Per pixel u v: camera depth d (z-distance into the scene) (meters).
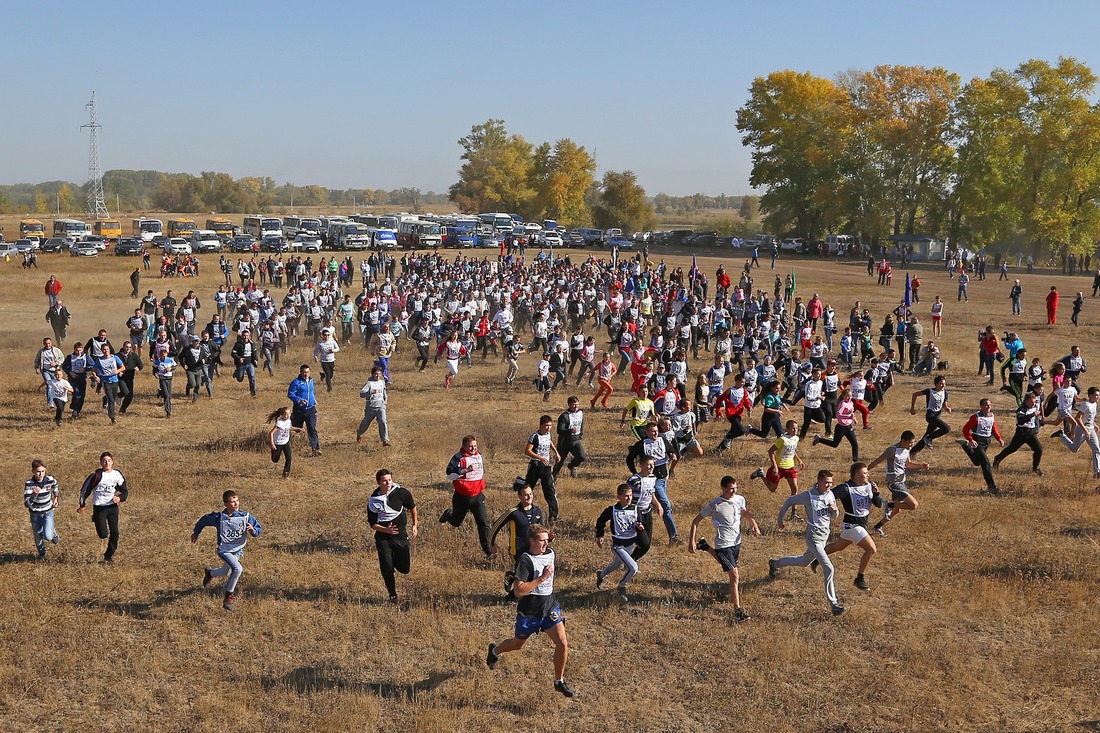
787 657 9.92
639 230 124.94
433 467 17.58
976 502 15.30
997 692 9.29
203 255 73.69
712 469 17.38
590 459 18.00
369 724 8.64
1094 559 12.77
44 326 36.53
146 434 19.84
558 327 29.31
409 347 32.34
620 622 10.91
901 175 85.75
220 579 12.07
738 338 28.00
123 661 9.88
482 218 98.50
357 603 11.30
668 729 8.70
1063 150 72.44
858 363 30.20
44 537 12.53
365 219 92.62
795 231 97.81
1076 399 18.02
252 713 8.84
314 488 16.12
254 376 25.28
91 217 163.50
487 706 9.05
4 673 9.41
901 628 10.73
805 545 13.48
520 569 9.12
